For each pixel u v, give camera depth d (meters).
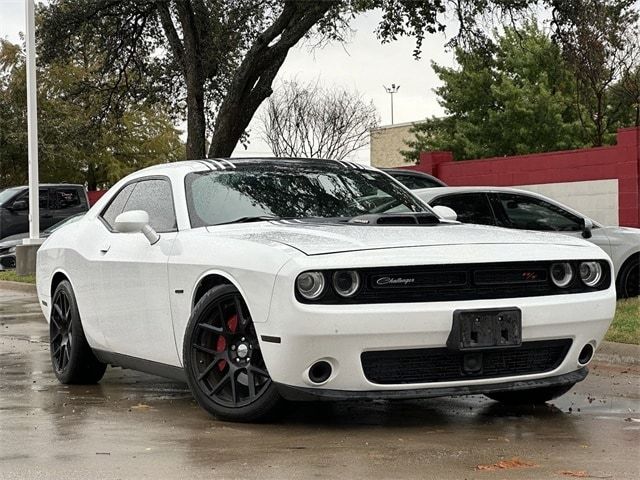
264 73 19.72
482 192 10.10
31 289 18.36
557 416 5.76
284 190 6.34
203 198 6.20
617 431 5.29
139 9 21.70
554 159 19.58
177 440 5.04
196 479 4.21
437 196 9.88
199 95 20.45
